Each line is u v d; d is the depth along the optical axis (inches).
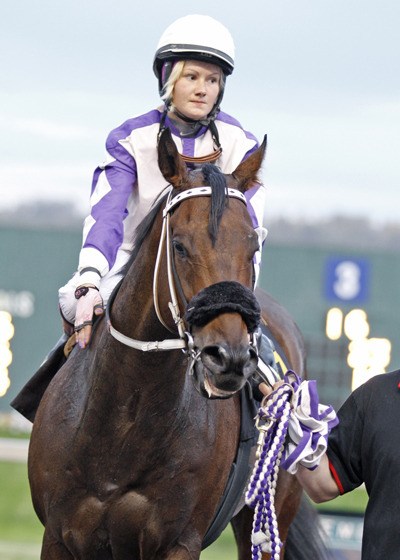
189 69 310.7
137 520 297.9
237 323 248.8
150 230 289.1
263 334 354.0
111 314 294.0
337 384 902.4
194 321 251.4
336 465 265.7
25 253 1139.9
